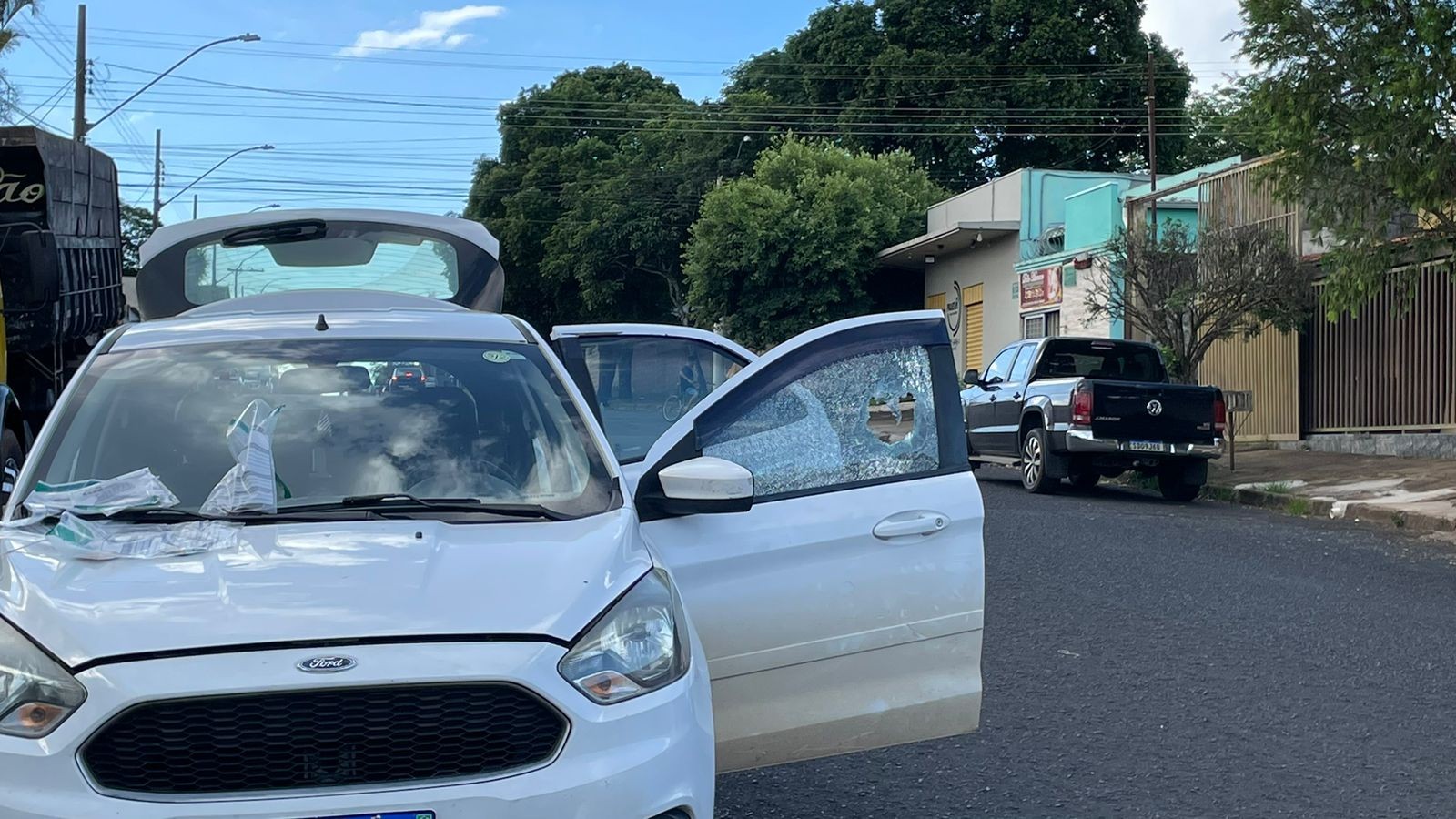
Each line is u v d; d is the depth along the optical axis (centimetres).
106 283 1354
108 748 293
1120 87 4653
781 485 450
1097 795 512
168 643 299
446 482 399
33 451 403
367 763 299
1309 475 1720
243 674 296
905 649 448
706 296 3850
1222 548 1148
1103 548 1139
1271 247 1850
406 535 354
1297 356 2073
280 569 329
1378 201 1372
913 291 3950
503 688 306
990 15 4716
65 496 371
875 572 444
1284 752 563
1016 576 992
